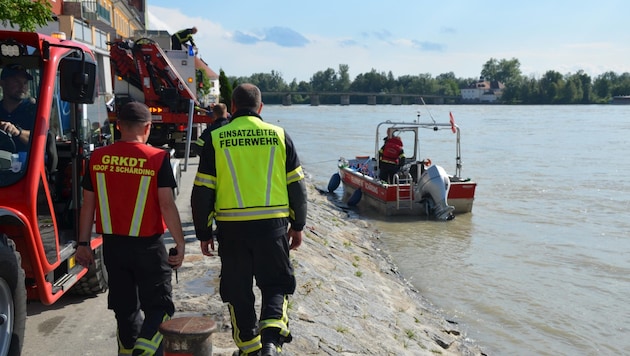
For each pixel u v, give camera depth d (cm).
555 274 1252
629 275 1248
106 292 681
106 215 414
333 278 966
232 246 425
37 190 478
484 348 892
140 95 1767
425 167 1873
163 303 425
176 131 1742
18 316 429
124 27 5928
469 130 5966
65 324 588
